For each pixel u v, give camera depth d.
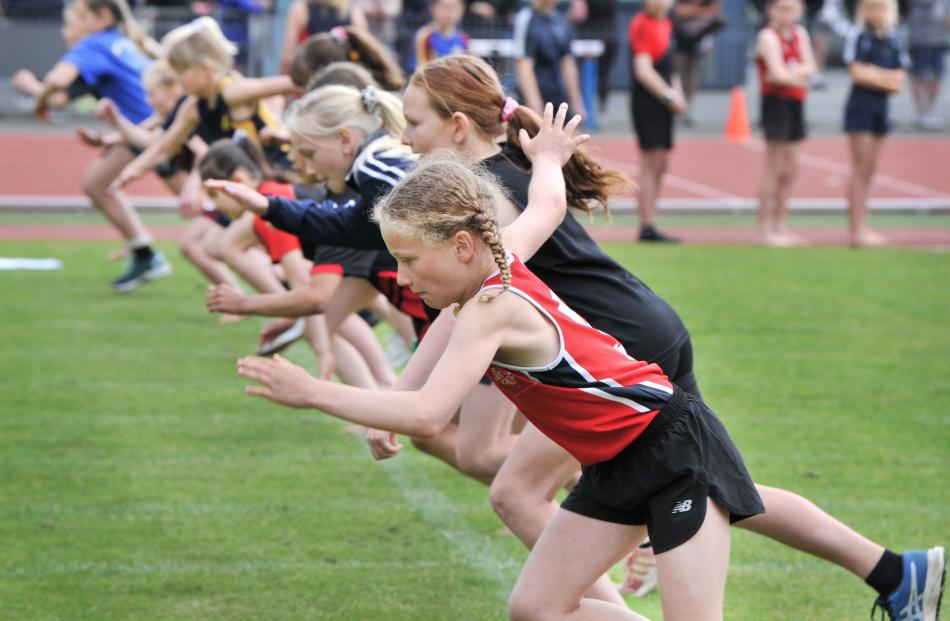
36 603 15.17
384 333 29.94
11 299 32.41
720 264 38.31
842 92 84.88
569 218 13.66
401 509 18.75
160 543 17.17
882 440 21.81
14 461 20.36
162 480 19.70
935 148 64.75
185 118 25.75
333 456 21.22
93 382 25.12
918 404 24.05
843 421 22.88
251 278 23.59
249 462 20.70
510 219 13.33
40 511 18.23
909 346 28.59
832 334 29.61
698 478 11.44
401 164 14.86
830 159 61.84
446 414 10.82
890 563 13.34
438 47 43.19
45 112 32.75
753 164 60.44
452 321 13.16
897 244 43.25
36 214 46.28
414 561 16.77
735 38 80.75
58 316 30.69
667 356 13.47
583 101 69.44
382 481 20.00
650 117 41.16
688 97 70.50
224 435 22.11
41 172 53.62
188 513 18.31
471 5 65.56
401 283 11.16
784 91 41.47
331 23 37.00
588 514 11.98
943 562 13.43
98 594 15.48
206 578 16.05
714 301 32.94
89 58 32.12
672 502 11.43
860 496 18.98
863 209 42.06
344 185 16.06
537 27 42.06
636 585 15.88
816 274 37.00
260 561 16.64
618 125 71.25
